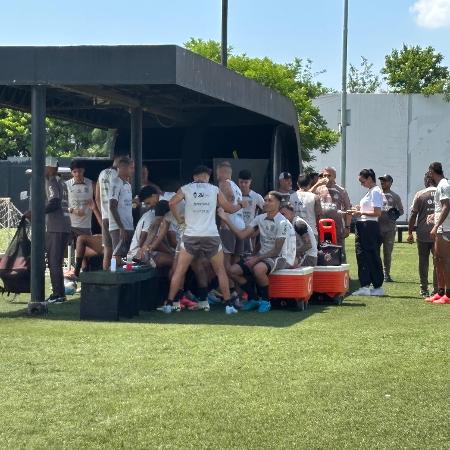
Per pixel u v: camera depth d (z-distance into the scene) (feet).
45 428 18.94
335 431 18.97
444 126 126.93
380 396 21.72
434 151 127.44
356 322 33.53
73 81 33.94
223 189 38.04
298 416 19.98
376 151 128.16
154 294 36.58
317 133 120.06
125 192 38.47
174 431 18.80
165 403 20.85
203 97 44.55
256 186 51.55
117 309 33.53
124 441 18.13
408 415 20.16
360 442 18.30
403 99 127.54
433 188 42.11
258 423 19.42
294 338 29.45
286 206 38.65
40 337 29.27
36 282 35.63
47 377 23.32
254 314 35.86
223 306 38.55
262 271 36.37
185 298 37.35
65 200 39.52
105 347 27.48
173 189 54.19
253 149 53.98
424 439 18.53
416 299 42.04
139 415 19.88
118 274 33.50
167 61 33.63
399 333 30.76
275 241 36.76
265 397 21.48
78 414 19.95
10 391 21.88
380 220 51.08
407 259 68.28
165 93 43.21
